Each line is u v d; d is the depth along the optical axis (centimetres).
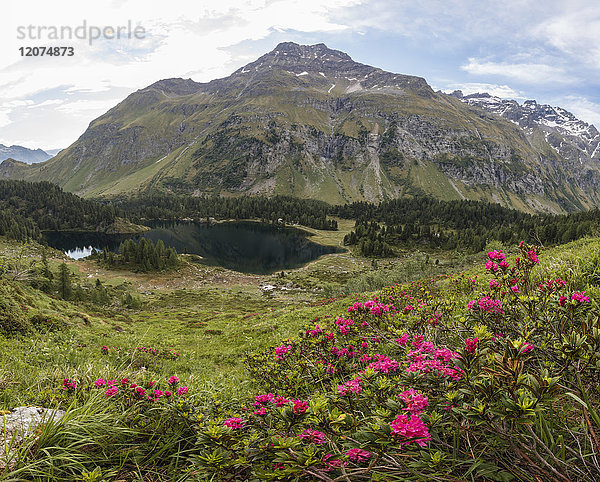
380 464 173
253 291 10312
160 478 235
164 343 1861
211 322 3422
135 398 334
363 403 221
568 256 803
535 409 152
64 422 262
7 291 1525
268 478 169
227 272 12738
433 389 207
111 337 1695
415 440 151
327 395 243
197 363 1278
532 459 184
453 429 192
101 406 315
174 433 274
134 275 11269
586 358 199
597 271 544
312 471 166
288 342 456
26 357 797
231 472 205
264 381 433
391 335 379
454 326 371
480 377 194
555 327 281
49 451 243
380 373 242
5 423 276
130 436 280
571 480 164
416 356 254
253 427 234
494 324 325
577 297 273
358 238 18525
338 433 183
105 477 223
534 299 315
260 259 15500
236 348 1566
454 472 180
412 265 7006
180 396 330
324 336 410
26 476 223
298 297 9469
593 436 169
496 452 185
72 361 853
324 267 13588
